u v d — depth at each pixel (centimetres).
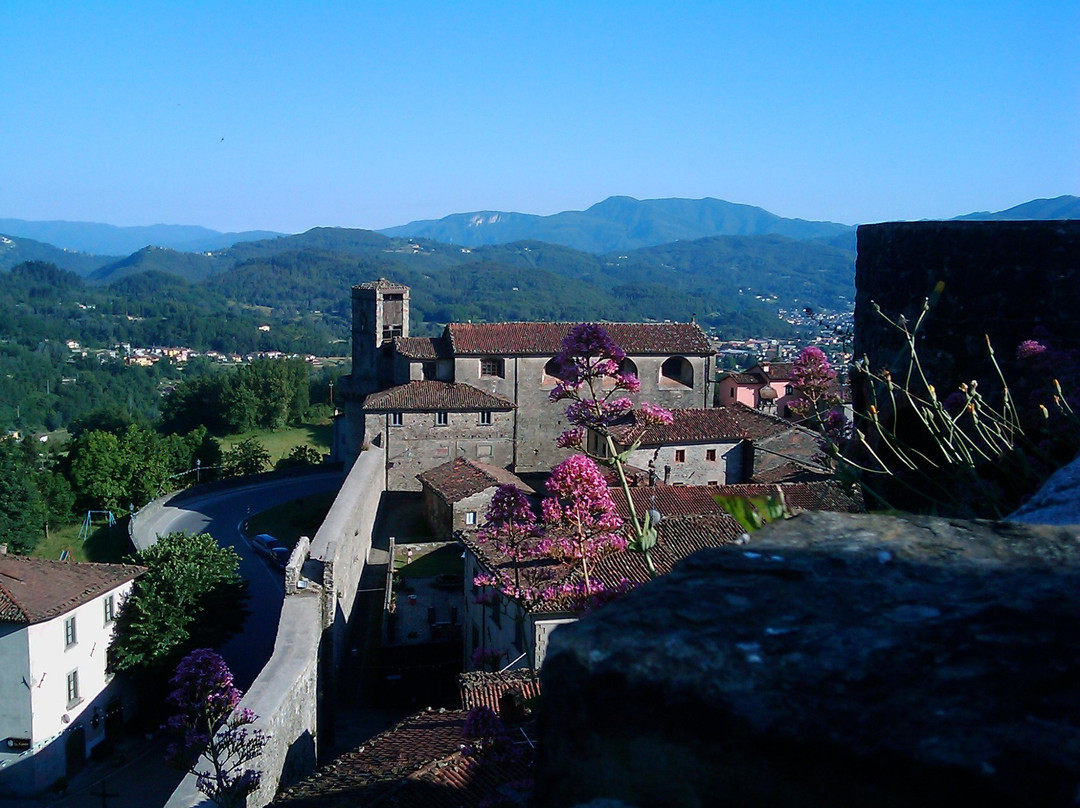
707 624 300
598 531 870
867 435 911
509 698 1814
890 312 915
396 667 3175
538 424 5847
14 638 3394
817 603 303
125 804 3400
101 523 7769
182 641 3866
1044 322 807
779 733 265
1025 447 776
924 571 317
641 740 288
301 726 2319
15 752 3416
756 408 5400
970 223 838
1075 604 283
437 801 1557
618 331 5978
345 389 6341
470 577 2933
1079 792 228
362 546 4288
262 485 7381
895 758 250
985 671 264
